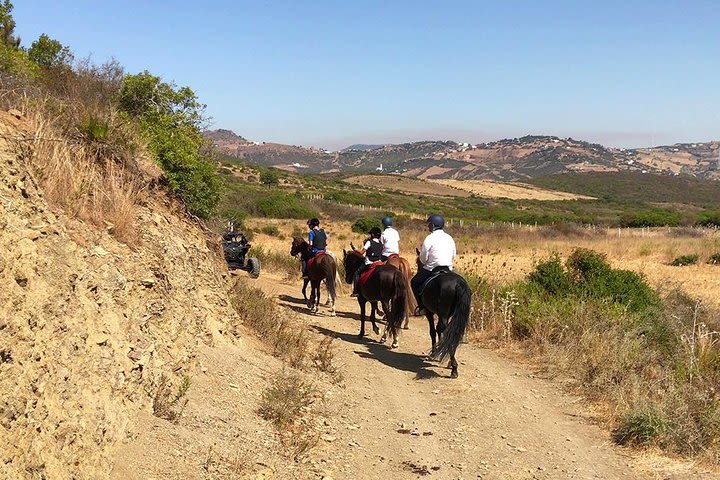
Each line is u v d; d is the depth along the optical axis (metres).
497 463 6.88
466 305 9.70
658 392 8.66
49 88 10.91
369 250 12.60
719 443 7.19
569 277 15.34
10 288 4.32
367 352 11.70
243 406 7.25
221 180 12.34
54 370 4.50
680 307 13.67
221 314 9.50
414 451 7.13
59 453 4.19
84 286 5.55
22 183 5.40
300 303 16.36
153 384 6.11
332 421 7.84
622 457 7.08
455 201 129.75
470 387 9.67
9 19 16.19
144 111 12.33
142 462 5.04
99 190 7.41
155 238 8.19
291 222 48.12
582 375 9.97
